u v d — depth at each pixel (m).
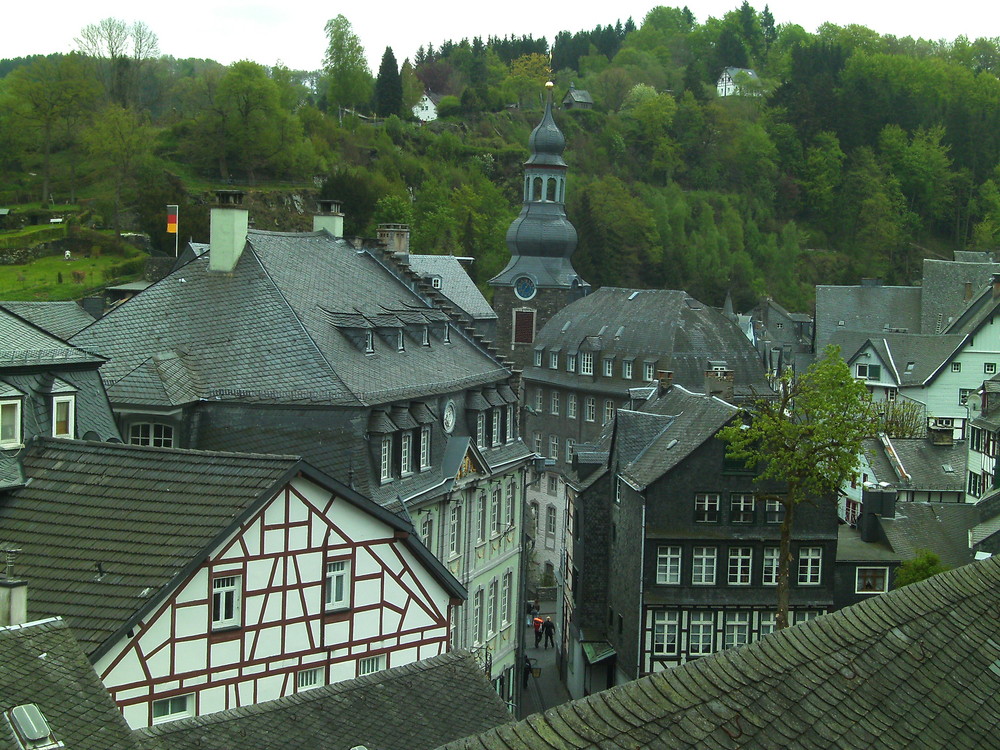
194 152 183.75
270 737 23.94
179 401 42.91
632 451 63.53
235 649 29.41
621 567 62.94
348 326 47.66
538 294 142.50
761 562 59.72
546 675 71.56
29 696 20.03
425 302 56.44
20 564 28.59
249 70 184.50
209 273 48.47
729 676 14.61
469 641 52.81
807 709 14.41
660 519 59.00
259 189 181.62
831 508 60.03
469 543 52.38
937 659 16.03
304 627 30.97
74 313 68.69
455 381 52.12
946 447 85.19
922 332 151.75
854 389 57.34
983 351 122.25
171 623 28.05
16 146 176.62
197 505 29.50
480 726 26.72
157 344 46.00
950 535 64.88
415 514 46.72
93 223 156.50
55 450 31.86
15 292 124.44
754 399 66.56
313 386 44.00
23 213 156.62
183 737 22.95
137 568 28.05
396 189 199.12
